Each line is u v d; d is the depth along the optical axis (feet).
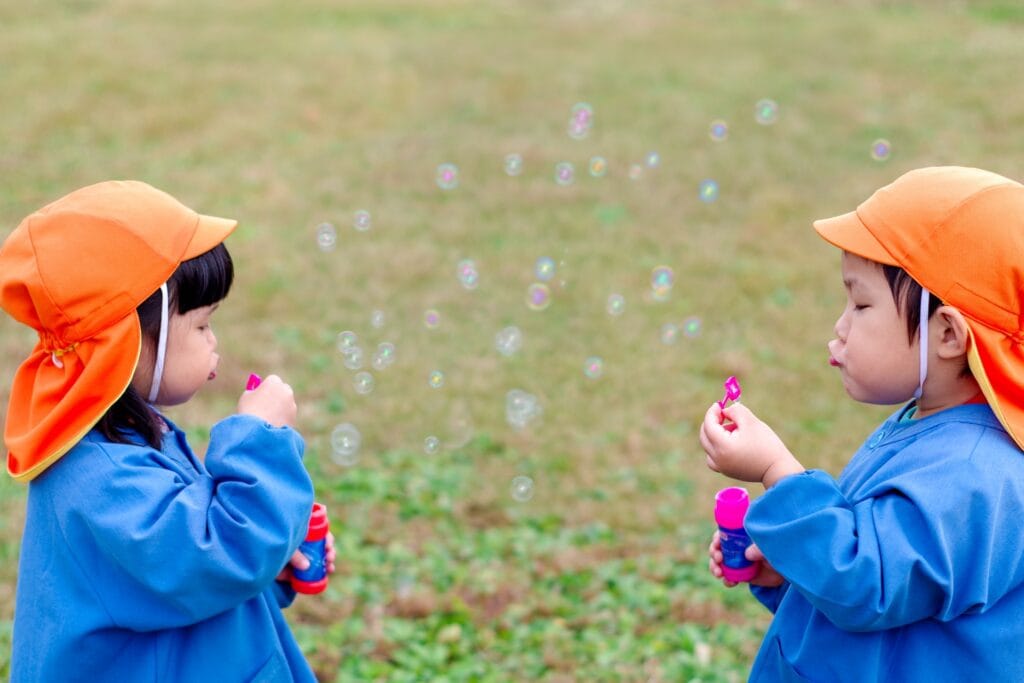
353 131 30.81
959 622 5.32
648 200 26.43
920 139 30.48
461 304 20.26
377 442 14.85
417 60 37.93
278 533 5.49
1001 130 30.83
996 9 43.50
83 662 5.52
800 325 19.65
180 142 28.76
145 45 36.91
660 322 19.75
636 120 32.53
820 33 41.55
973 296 5.24
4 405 15.38
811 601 5.32
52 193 24.45
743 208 26.02
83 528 5.51
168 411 15.29
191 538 5.30
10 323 18.17
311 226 23.93
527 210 25.61
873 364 5.57
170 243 5.70
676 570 12.03
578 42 41.11
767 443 5.88
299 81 34.55
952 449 5.32
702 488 13.98
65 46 35.94
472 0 47.73
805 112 32.99
